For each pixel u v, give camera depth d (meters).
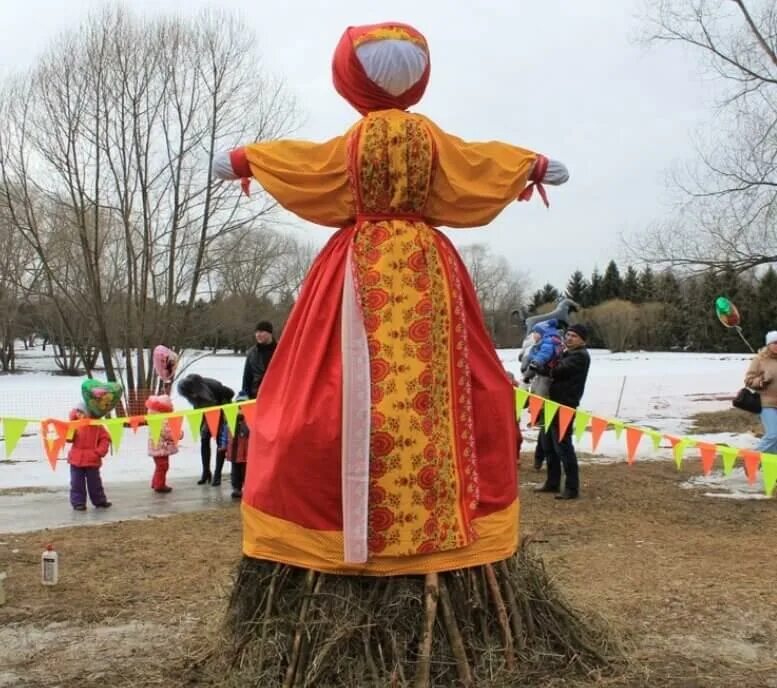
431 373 3.56
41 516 8.55
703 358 53.66
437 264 3.68
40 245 20.45
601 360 51.16
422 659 3.45
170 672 4.07
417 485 3.51
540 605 4.02
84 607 5.27
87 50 17.45
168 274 18.50
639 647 4.44
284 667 3.58
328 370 3.54
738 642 4.57
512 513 3.86
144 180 17.98
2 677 4.14
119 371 19.27
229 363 41.22
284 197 3.73
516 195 3.85
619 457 12.68
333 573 3.56
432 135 3.69
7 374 37.94
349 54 3.75
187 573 6.07
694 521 7.94
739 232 19.02
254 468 3.71
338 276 3.65
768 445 10.09
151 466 12.27
